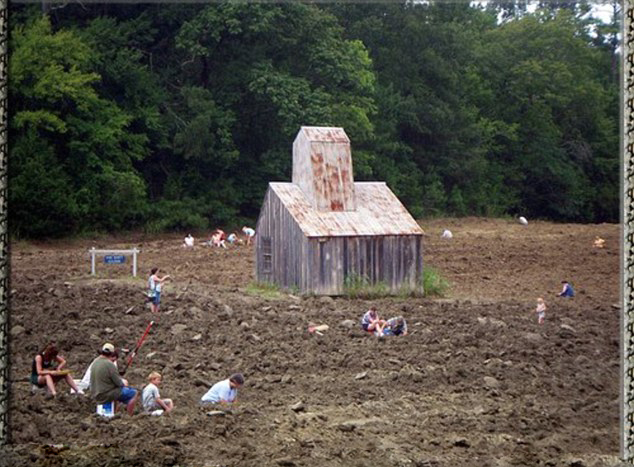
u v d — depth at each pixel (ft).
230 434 55.83
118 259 128.26
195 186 220.64
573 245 194.59
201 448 52.39
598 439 57.82
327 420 61.52
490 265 164.14
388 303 116.16
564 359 85.46
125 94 212.84
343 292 120.78
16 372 71.87
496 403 67.67
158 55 225.35
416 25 262.26
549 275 154.71
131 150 212.43
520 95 285.64
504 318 106.93
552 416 63.57
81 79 195.11
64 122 194.70
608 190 296.71
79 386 66.08
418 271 124.98
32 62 195.42
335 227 121.60
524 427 60.64
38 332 88.53
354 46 233.76
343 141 126.82
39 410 58.59
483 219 261.44
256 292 120.98
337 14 258.98
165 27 224.12
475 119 277.64
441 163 267.39
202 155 217.15
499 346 89.20
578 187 291.17
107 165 203.10
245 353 83.35
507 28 293.02
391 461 51.60
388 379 74.49
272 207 126.93
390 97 255.70
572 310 116.16
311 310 107.04
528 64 284.61
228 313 99.86
